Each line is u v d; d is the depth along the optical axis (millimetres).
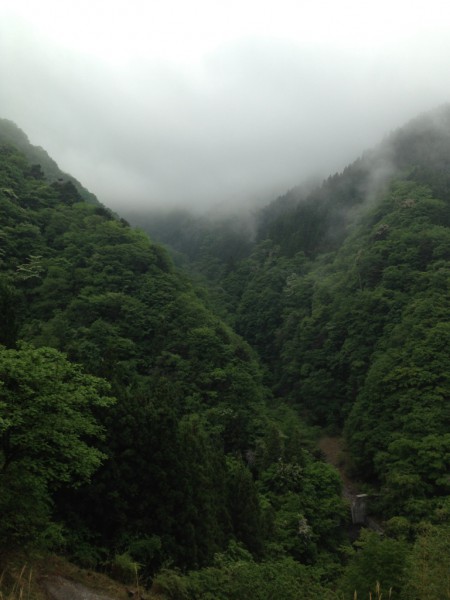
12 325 17938
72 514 15117
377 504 36594
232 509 24453
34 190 61875
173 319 46625
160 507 17125
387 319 54500
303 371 61906
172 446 18672
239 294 99688
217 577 14188
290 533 29250
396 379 42812
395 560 14719
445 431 36156
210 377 42031
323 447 50812
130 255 51844
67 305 43656
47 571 12281
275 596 14086
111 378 19375
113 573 13992
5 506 10875
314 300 74938
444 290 50094
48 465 11789
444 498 31656
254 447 39281
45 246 50156
